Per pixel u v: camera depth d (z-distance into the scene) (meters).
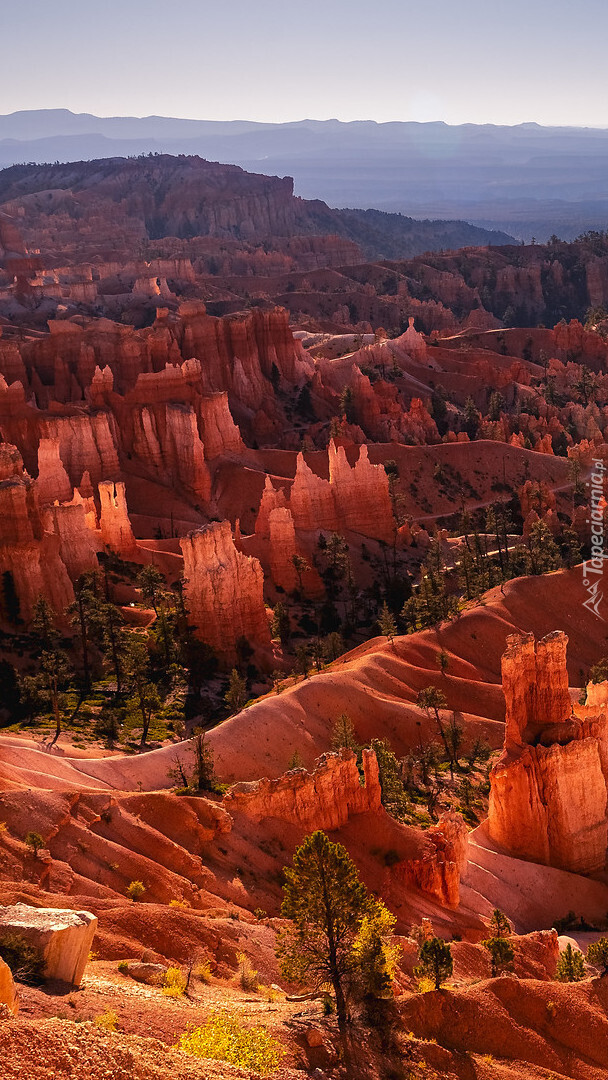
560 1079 49.81
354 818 80.88
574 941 76.94
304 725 106.81
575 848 91.00
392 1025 47.53
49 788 77.25
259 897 69.69
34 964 38.19
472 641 137.25
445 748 112.00
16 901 52.56
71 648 129.75
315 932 48.75
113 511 159.88
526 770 91.19
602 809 93.12
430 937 65.69
